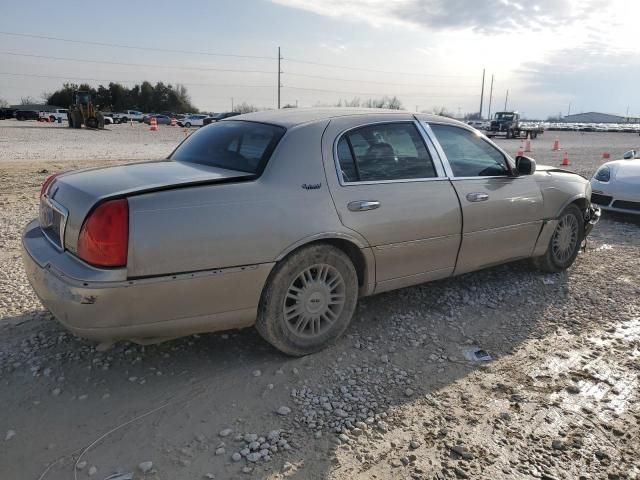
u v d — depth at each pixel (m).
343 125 3.67
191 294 2.96
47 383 3.14
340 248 3.60
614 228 7.68
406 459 2.61
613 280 5.25
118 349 3.54
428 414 2.97
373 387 3.23
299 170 3.36
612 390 3.26
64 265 2.87
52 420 2.81
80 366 3.33
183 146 4.18
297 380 3.27
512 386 3.28
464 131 4.43
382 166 3.77
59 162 14.03
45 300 2.95
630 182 7.86
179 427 2.79
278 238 3.17
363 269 3.73
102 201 2.79
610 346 3.84
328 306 3.59
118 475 2.44
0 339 3.61
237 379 3.26
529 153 25.44
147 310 2.86
